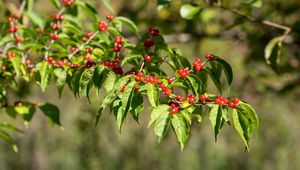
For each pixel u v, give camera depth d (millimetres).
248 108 3168
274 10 7488
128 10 8352
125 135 17062
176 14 7574
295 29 5855
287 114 15594
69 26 4602
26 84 8141
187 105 3209
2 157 21469
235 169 19250
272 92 9023
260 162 19047
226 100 3203
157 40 3996
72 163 20484
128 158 15438
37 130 19891
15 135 20953
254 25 7551
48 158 21094
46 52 4328
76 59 4227
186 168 18969
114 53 3963
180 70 3340
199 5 5406
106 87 3355
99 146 11266
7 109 4785
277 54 6070
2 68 4438
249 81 9688
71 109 18797
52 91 15945
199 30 8242
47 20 4883
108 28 4305
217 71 3709
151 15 8211
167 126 3107
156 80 3260
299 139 17781
